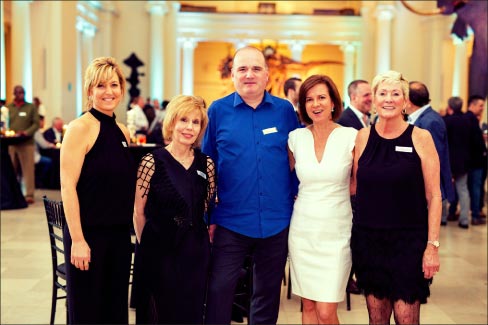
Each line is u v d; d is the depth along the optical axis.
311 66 23.86
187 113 2.95
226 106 3.27
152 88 18.94
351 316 4.41
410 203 2.97
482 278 5.55
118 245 2.94
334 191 3.18
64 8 13.62
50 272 5.53
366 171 3.01
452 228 8.08
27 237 7.05
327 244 3.17
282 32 20.16
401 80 2.97
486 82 12.34
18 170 10.85
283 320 4.28
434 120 4.81
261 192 3.20
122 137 2.97
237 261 3.23
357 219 3.08
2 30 12.69
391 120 3.00
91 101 2.95
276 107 3.29
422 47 19.17
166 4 19.17
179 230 2.96
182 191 2.96
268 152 3.21
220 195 3.24
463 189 8.04
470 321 4.33
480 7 11.95
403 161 2.96
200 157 3.08
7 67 17.92
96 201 2.86
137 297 3.04
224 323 3.18
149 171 2.99
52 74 13.42
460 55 16.98
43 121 11.73
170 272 2.97
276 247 3.25
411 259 2.96
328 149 3.18
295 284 3.25
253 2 22.94
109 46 18.47
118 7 19.20
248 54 3.16
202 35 19.95
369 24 19.88
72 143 2.79
